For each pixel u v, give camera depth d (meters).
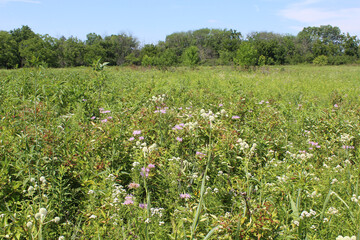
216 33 99.75
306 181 3.22
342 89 12.53
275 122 5.57
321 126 5.76
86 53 67.44
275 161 3.99
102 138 4.05
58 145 3.83
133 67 31.55
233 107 6.55
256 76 21.14
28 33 81.88
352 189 3.29
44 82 7.34
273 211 2.55
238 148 4.06
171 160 3.59
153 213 2.82
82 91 7.42
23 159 3.50
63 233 2.60
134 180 3.26
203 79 15.25
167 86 10.41
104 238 2.55
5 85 8.61
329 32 116.56
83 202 3.22
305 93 11.23
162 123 4.86
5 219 2.47
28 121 4.66
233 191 3.03
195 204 2.91
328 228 2.69
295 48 92.62
